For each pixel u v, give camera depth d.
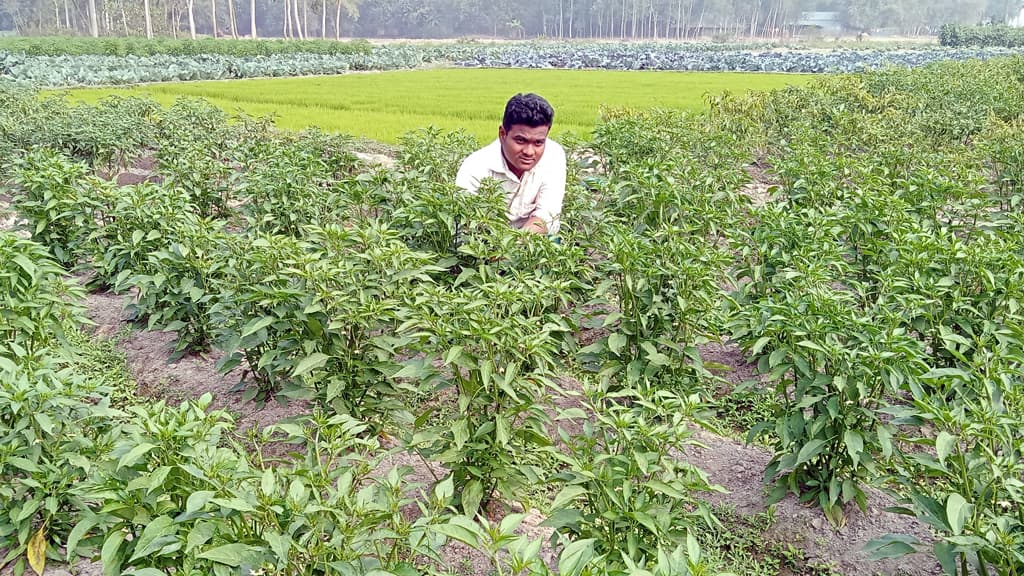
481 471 4.22
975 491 3.62
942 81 19.50
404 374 4.04
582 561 2.47
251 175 8.78
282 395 4.84
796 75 44.16
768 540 4.62
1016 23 156.00
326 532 2.91
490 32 135.25
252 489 3.20
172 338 7.31
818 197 9.03
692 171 8.77
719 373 6.70
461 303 4.20
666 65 53.41
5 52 41.84
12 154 11.44
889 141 12.20
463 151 10.17
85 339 7.20
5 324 4.85
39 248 5.30
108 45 47.00
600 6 132.88
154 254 5.88
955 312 5.68
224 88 32.44
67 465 3.89
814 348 4.12
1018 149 10.16
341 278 4.88
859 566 4.36
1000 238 6.95
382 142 17.02
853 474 4.53
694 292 5.45
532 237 5.98
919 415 3.65
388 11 133.38
